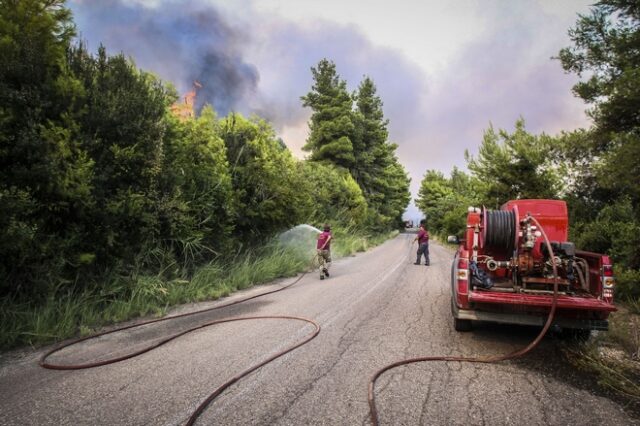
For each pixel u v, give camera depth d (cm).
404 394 354
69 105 656
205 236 968
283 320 625
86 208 655
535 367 426
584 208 1181
